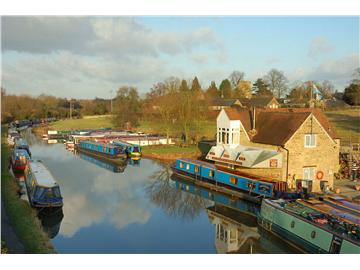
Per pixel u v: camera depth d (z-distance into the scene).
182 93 59.84
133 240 22.62
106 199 32.34
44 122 108.94
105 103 133.62
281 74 112.25
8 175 32.31
